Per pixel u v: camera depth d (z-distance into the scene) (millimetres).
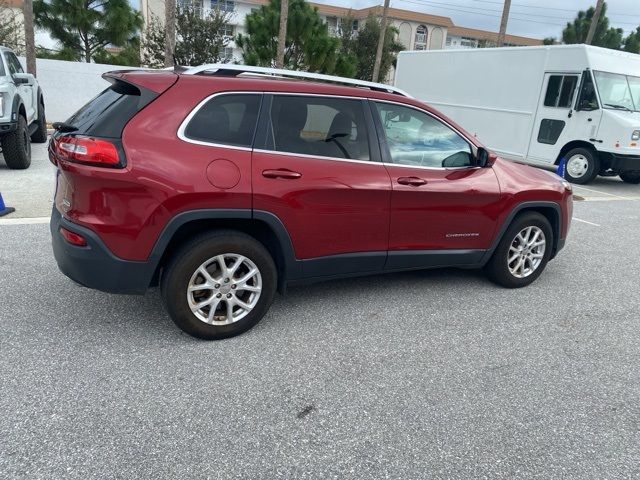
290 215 3527
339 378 3217
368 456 2555
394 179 3904
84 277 3225
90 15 19578
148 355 3340
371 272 4094
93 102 3518
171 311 3375
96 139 3080
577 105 11656
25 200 6902
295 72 3867
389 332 3875
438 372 3355
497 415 2939
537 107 12609
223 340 3592
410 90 16766
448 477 2451
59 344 3414
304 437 2660
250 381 3123
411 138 4082
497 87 13641
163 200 3145
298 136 3598
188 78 3354
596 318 4363
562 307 4559
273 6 19391
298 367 3312
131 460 2428
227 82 3416
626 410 3070
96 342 3465
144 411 2783
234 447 2559
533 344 3826
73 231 3143
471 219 4355
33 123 10469
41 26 19734
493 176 4465
